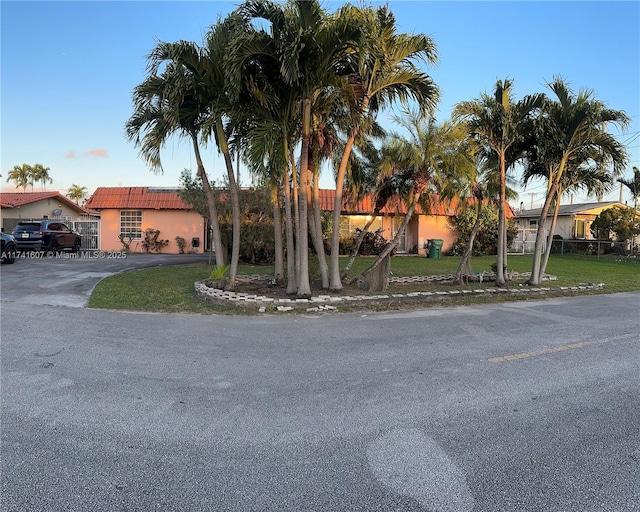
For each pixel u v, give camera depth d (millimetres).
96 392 4102
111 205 23969
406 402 3949
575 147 11602
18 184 55781
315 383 4406
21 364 4879
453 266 17922
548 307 9117
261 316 7793
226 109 8609
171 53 8414
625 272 16969
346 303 8812
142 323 7109
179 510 2424
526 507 2475
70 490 2582
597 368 4984
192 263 17828
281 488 2637
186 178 16641
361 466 2889
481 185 13422
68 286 11172
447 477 2768
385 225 24469
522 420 3604
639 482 2736
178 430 3365
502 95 11461
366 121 9094
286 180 9336
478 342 6105
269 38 7715
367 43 7645
